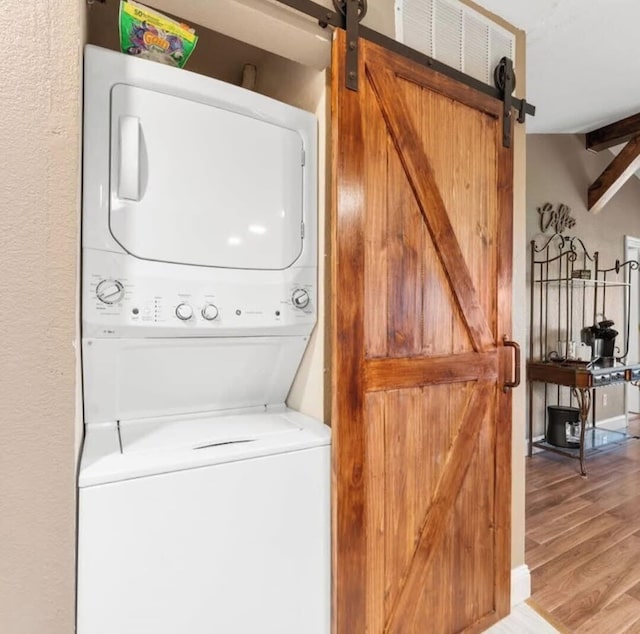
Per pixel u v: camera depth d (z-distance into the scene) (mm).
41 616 755
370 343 1260
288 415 1346
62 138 751
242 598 994
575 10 1724
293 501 1080
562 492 2943
